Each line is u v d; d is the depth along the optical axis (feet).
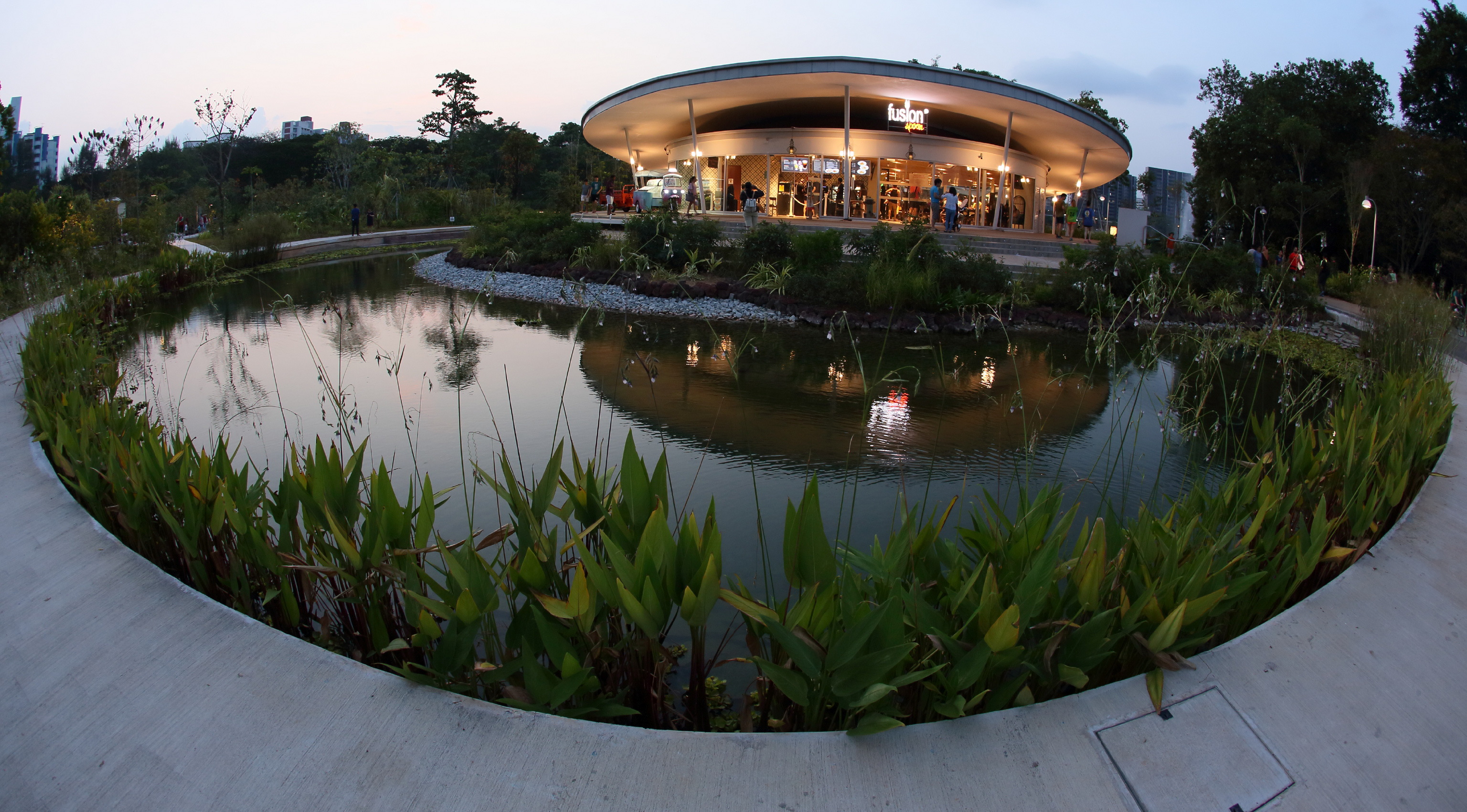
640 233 50.39
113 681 7.14
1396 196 82.94
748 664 9.39
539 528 7.55
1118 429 20.59
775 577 11.48
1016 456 17.88
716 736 6.36
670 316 40.47
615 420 20.13
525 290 48.39
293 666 7.20
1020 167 90.89
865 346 33.32
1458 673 7.93
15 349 22.66
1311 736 6.80
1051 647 6.57
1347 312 51.85
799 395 23.75
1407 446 12.30
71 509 10.77
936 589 7.82
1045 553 6.93
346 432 17.90
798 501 14.58
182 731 6.49
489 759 6.11
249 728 6.48
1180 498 12.95
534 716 6.52
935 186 71.41
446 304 43.11
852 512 10.74
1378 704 7.29
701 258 49.06
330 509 8.38
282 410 18.76
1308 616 8.39
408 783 5.91
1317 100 98.53
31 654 7.65
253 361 26.61
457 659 6.83
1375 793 6.38
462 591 6.56
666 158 120.67
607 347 30.94
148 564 9.04
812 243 46.68
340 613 8.81
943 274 42.86
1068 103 74.69
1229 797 6.12
